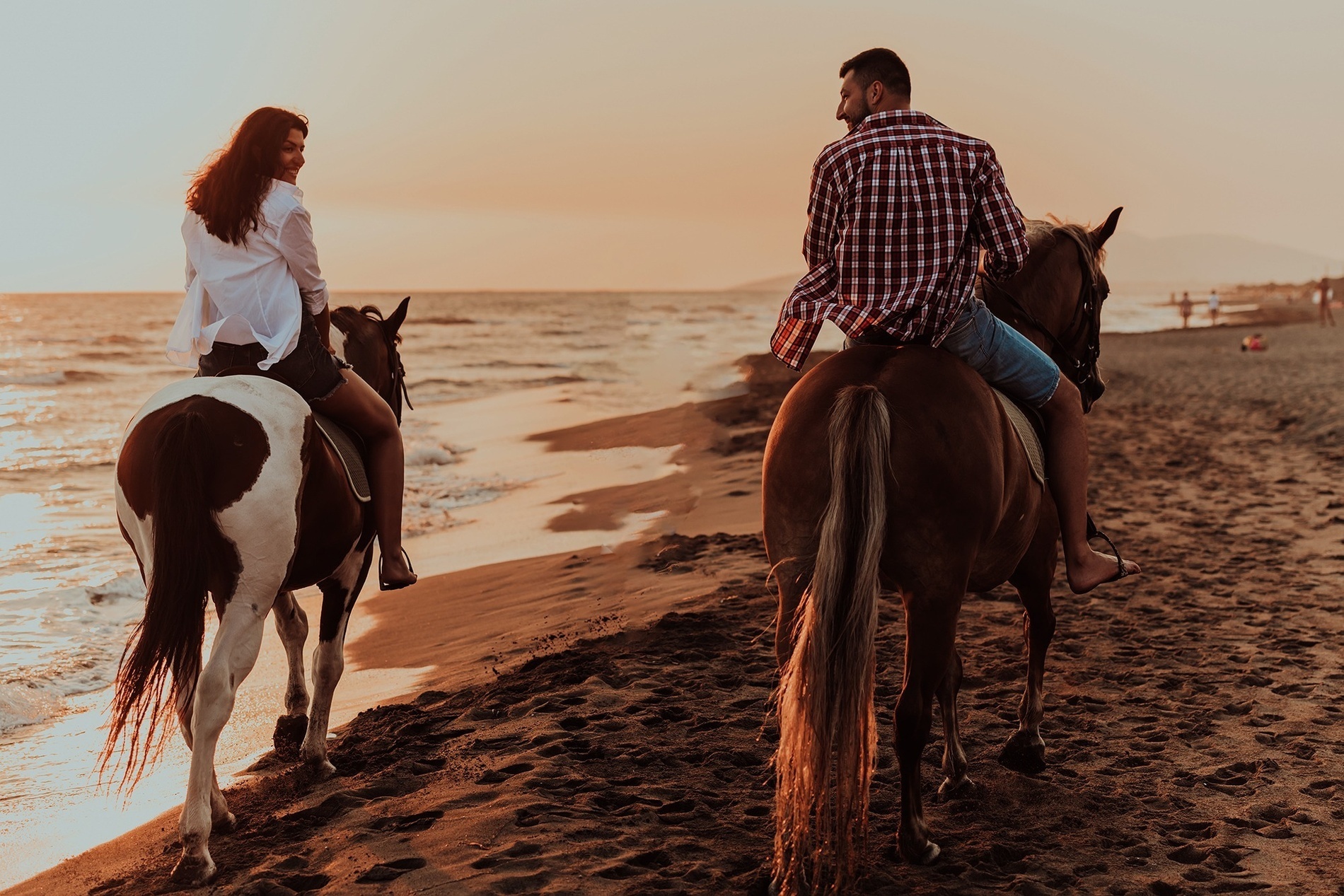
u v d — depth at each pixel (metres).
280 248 4.18
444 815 4.18
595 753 4.83
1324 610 7.73
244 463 3.70
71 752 5.54
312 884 3.65
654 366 34.19
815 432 3.42
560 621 7.49
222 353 4.25
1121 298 166.50
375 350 5.61
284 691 6.56
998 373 4.03
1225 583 8.52
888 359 3.61
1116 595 8.19
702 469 14.00
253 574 3.75
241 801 4.73
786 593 3.48
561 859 3.74
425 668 6.88
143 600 8.61
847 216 3.84
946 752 4.62
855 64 4.02
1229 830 4.25
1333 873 3.88
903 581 3.43
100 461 16.33
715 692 5.75
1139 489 12.59
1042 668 4.90
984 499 3.47
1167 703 5.83
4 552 10.02
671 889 3.55
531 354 42.62
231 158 4.12
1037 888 3.68
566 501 12.55
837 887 3.25
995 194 3.83
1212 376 26.97
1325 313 55.34
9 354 41.09
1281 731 5.38
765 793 4.47
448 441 18.17
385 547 4.70
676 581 8.34
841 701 3.14
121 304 119.06
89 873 4.11
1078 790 4.66
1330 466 13.89
